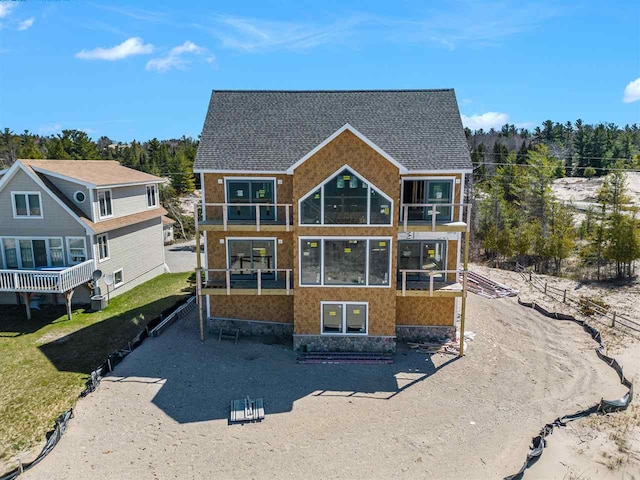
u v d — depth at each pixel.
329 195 17.75
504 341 20.41
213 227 18.88
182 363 17.78
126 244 28.28
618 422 14.09
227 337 20.14
